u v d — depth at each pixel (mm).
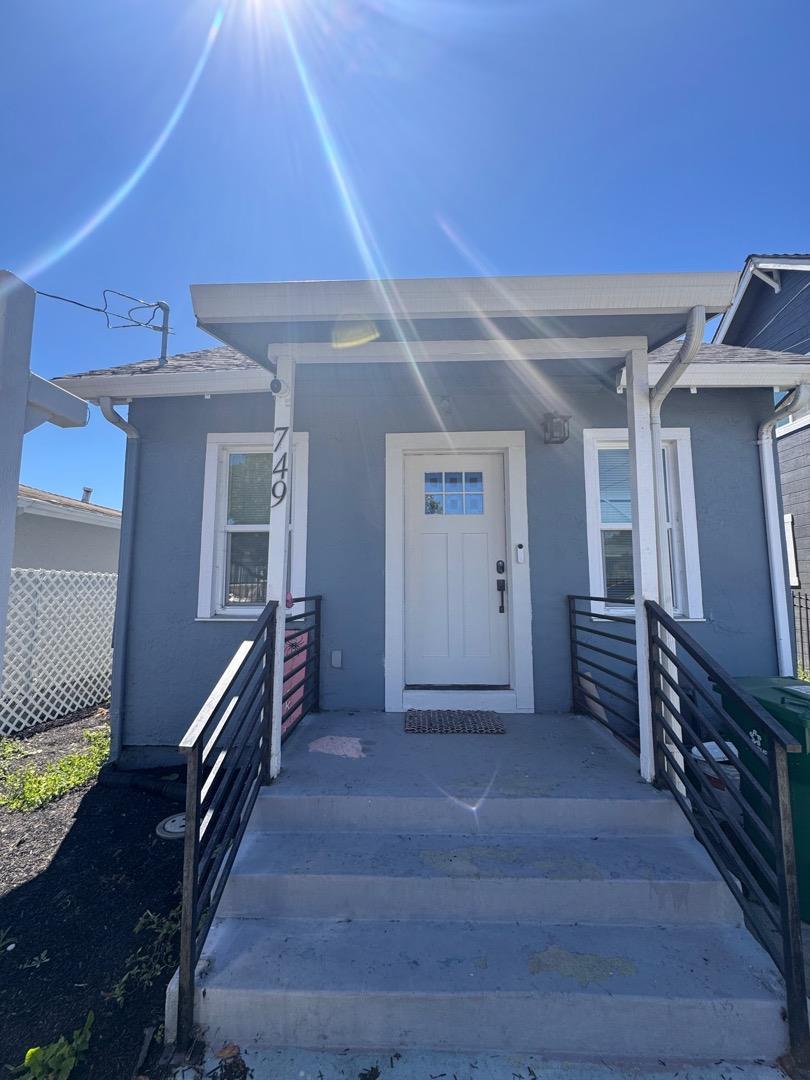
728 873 2227
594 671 4293
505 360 3279
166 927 2521
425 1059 1793
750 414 4492
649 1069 1763
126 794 4113
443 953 2027
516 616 4363
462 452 4617
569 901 2211
